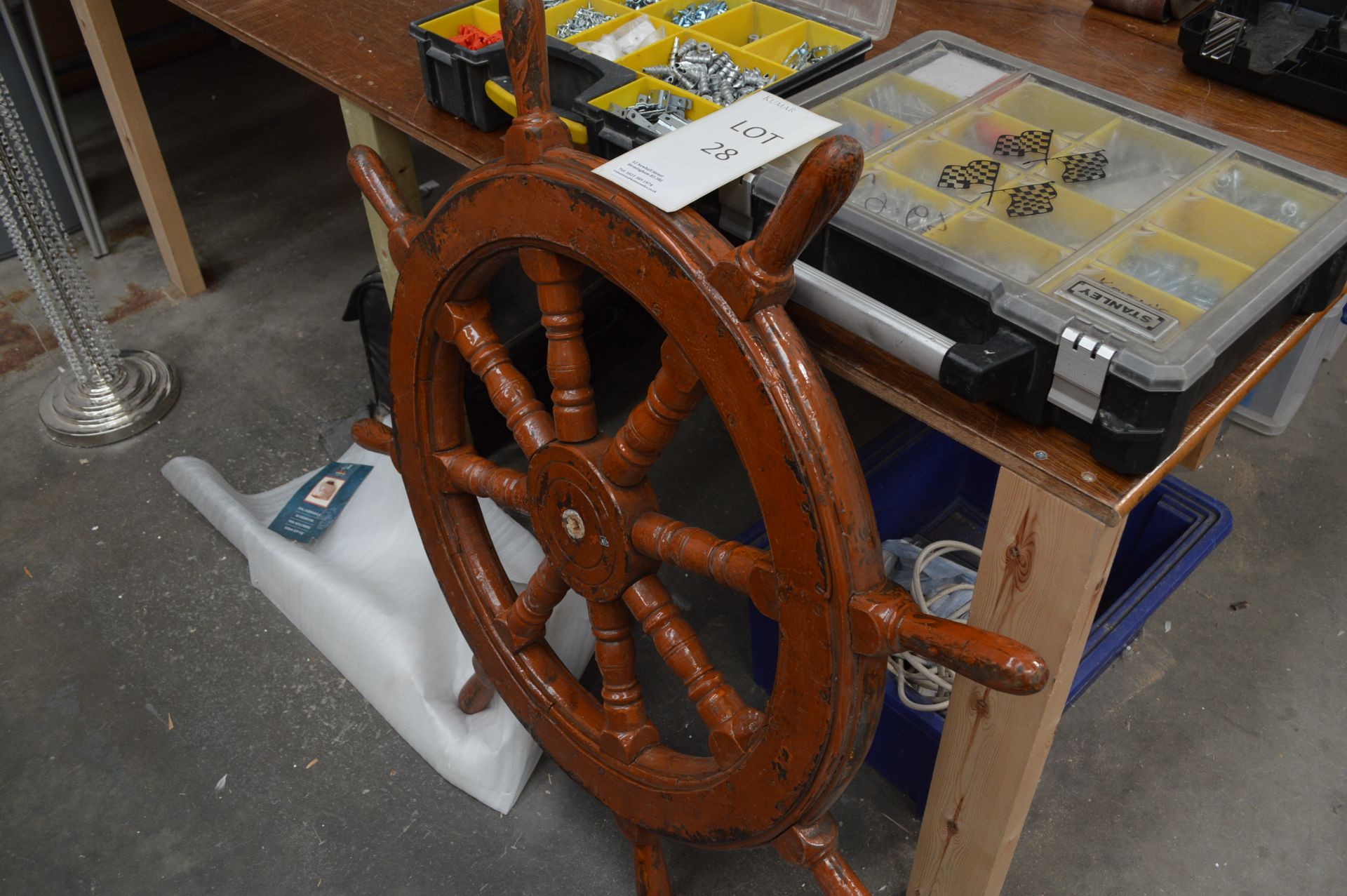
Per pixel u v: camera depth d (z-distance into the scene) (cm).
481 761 152
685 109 115
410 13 162
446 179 280
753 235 103
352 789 157
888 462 172
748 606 182
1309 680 171
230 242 263
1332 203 98
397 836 152
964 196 101
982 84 117
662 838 126
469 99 132
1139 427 82
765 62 126
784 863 148
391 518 179
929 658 78
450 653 164
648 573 105
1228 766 160
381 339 194
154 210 232
